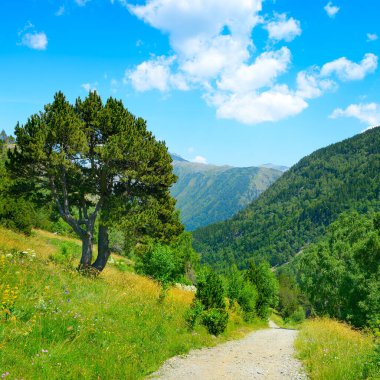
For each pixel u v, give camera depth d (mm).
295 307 106000
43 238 33656
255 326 28594
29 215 31062
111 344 8641
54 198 19453
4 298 7746
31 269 12141
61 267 15492
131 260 44094
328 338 14758
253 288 33156
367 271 38406
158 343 10711
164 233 21734
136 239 20094
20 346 6652
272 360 11211
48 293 10086
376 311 32906
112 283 17438
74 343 7812
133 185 21609
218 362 10320
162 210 21719
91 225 20219
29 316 8062
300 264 60562
